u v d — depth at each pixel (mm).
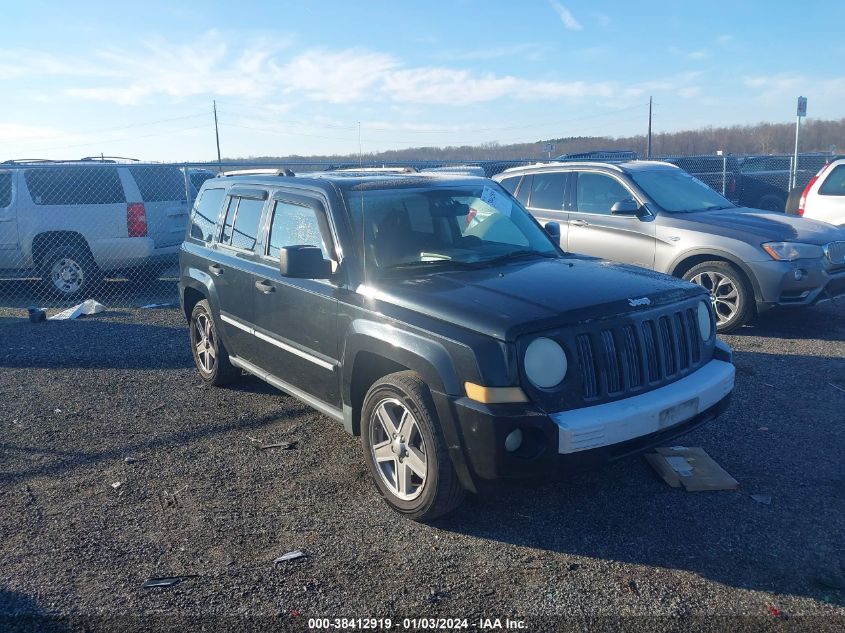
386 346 4133
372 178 5219
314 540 3932
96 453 5184
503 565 3641
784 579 3445
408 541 3902
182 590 3482
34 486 4676
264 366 5645
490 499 4344
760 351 7352
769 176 18203
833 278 7914
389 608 3312
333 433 5465
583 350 3762
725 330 8148
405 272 4531
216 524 4121
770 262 7695
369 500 4391
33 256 11180
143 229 11133
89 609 3342
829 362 6898
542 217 9391
